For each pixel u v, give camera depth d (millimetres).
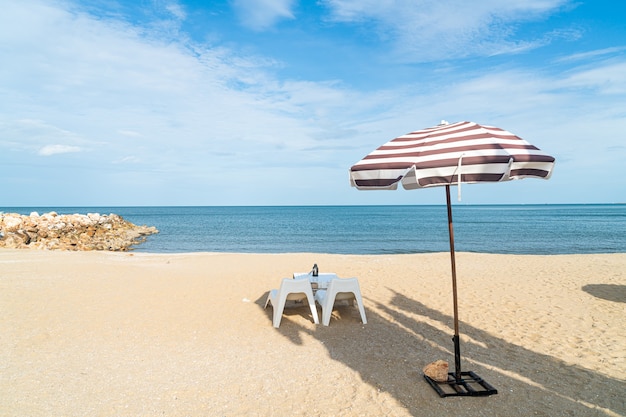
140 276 10711
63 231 30484
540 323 6773
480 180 3217
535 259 14750
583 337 6039
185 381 4543
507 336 6133
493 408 3902
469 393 4156
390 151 3914
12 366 4879
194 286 9688
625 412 3811
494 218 71938
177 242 31516
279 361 5168
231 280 10539
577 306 7824
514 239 31578
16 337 5859
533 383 4473
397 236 36781
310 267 13016
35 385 4375
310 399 4121
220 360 5199
